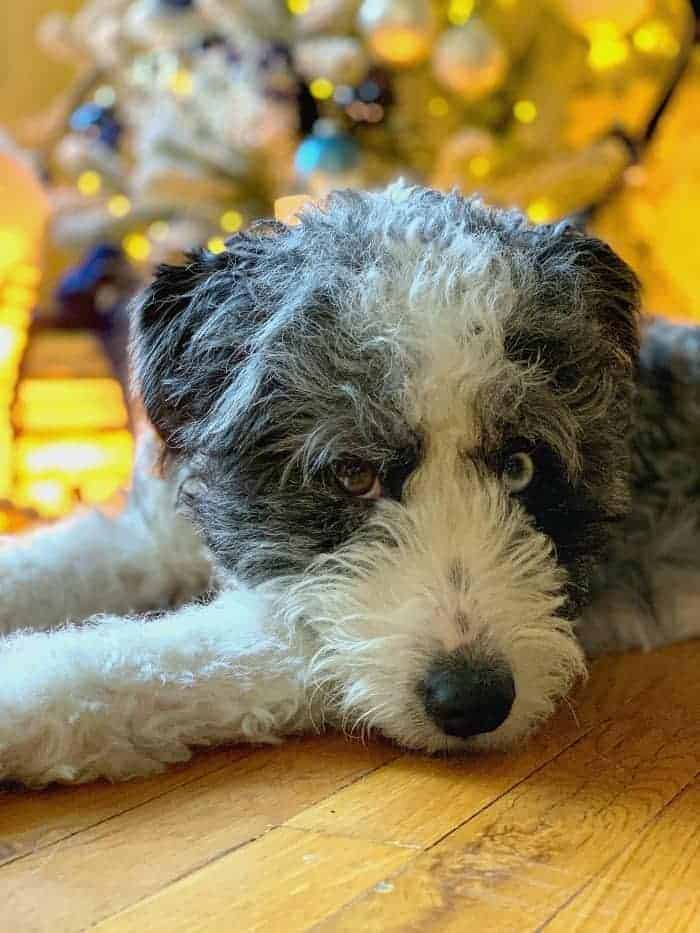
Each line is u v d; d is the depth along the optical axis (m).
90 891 0.48
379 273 0.70
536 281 0.71
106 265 1.58
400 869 0.50
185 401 0.77
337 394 0.68
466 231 0.74
